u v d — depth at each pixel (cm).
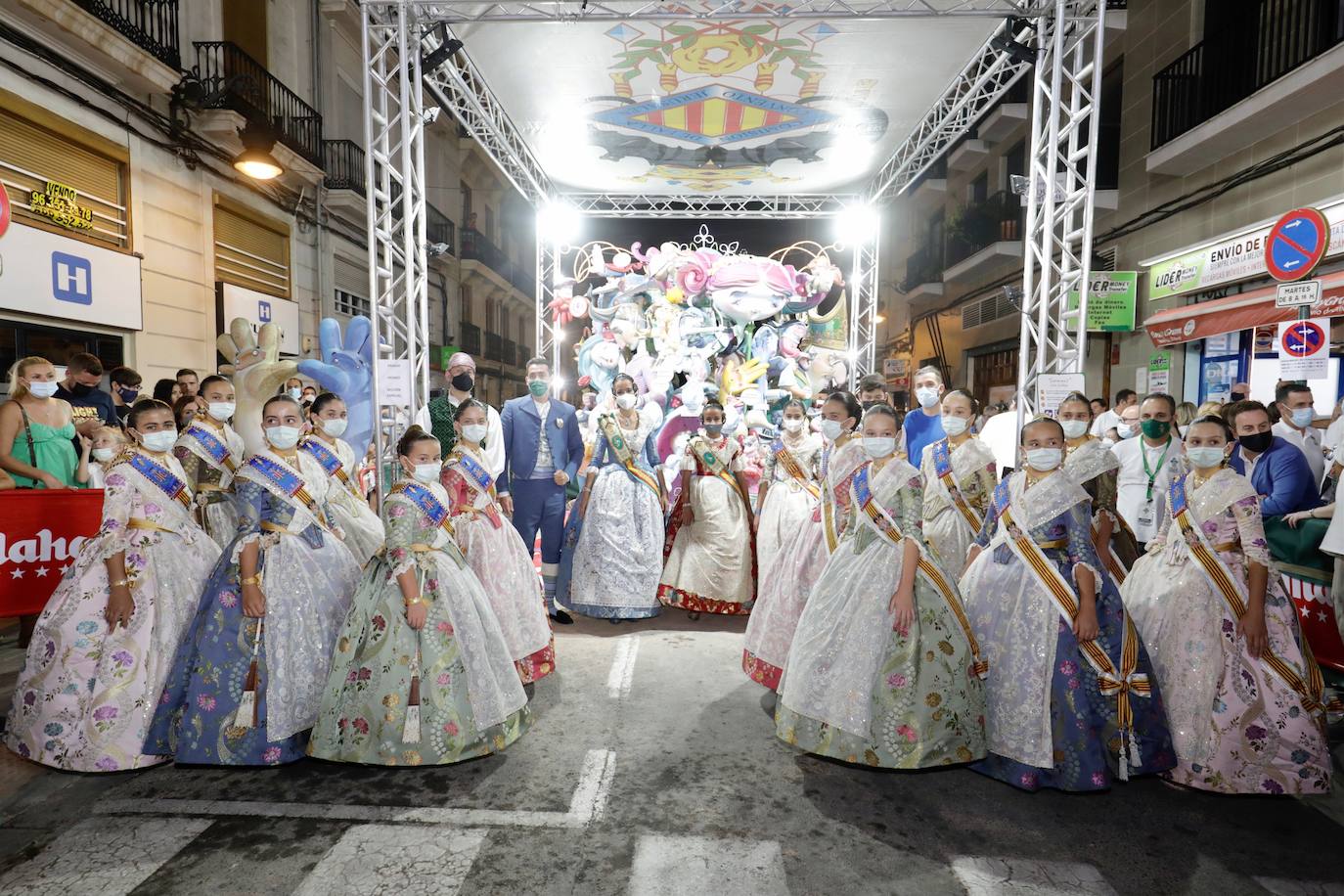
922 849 265
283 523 325
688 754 339
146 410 331
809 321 907
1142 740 309
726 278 821
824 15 548
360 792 301
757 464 682
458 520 398
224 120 915
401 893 239
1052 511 303
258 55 1077
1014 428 593
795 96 736
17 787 302
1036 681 302
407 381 530
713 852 263
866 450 332
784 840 270
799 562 397
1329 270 721
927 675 306
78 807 288
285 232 1139
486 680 326
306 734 325
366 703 312
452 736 315
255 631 318
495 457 514
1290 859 262
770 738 357
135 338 845
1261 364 749
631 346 852
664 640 508
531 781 312
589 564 530
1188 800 300
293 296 1164
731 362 819
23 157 708
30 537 410
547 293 1179
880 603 314
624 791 304
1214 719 304
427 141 1773
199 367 948
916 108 764
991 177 1565
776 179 1026
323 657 326
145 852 259
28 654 329
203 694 312
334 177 1233
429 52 626
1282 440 430
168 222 895
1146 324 938
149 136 859
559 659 466
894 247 2161
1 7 664
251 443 485
